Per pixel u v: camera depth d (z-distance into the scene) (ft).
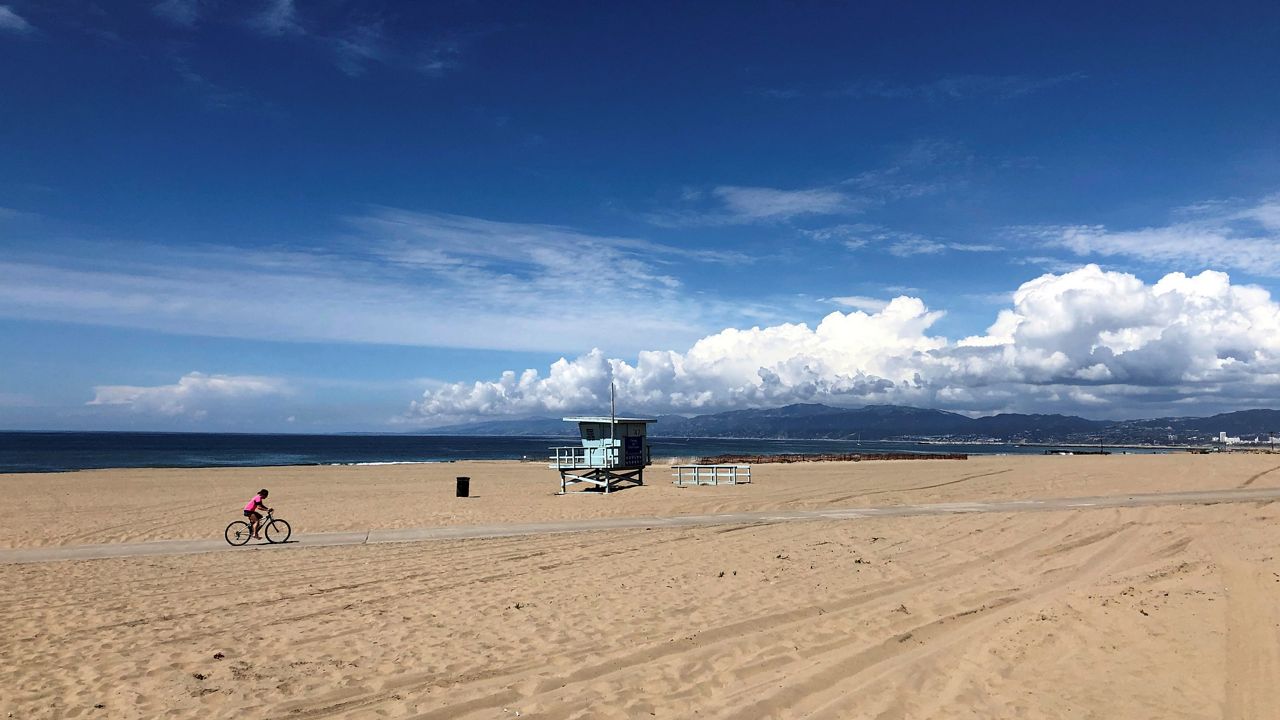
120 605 37.65
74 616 35.40
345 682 25.49
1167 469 125.49
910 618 31.63
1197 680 22.85
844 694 22.98
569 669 26.30
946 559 45.21
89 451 335.47
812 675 24.81
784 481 119.44
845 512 72.23
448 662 27.40
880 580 39.42
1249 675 23.12
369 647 29.55
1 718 22.59
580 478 109.09
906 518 66.33
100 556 53.42
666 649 28.22
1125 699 21.67
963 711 21.34
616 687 24.32
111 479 132.98
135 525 70.44
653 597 36.78
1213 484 98.84
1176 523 56.65
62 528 68.33
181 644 30.42
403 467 180.55
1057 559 44.16
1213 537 49.03
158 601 38.50
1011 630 28.99
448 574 44.70
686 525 64.95
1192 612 29.89
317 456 312.50
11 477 136.67
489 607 35.83
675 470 151.02
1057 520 61.31
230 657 28.55
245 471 159.74
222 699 24.03
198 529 67.62
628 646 28.76
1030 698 22.09
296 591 40.65
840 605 34.22
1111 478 109.19
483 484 122.72
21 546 58.44
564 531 62.80
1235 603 30.96
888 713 21.38
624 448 109.81
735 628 30.78
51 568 48.78
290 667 27.20
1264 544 45.34
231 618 34.73
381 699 23.81
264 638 31.22
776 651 27.63
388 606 36.65
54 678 26.32
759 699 22.81
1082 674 23.90
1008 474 124.67
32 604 38.06
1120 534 52.42
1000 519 63.26
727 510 77.10
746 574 41.93
